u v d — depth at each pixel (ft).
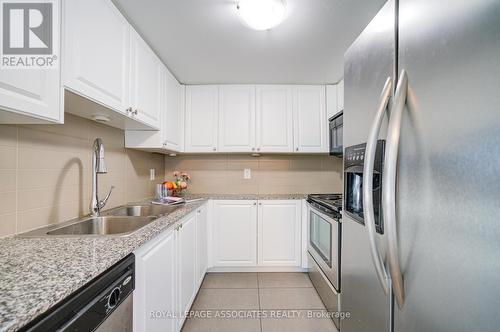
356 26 5.03
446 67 1.86
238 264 8.06
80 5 3.26
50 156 3.92
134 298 3.06
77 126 4.57
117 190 6.04
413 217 2.15
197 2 4.26
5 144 3.19
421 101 2.11
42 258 2.43
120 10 4.44
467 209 1.67
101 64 3.73
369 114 3.14
